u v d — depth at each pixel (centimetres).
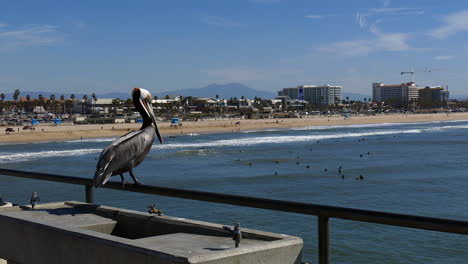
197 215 2816
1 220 418
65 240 351
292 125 17612
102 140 11281
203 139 11162
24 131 12988
